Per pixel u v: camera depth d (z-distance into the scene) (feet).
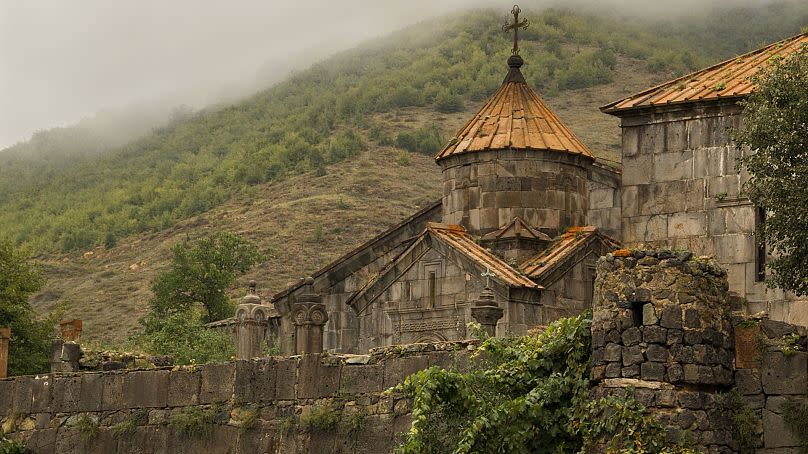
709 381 85.61
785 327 87.51
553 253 153.58
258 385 114.93
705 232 133.69
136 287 410.11
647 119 137.69
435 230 157.89
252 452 113.50
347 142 524.11
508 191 159.43
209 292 276.21
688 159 135.33
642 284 86.84
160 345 181.37
